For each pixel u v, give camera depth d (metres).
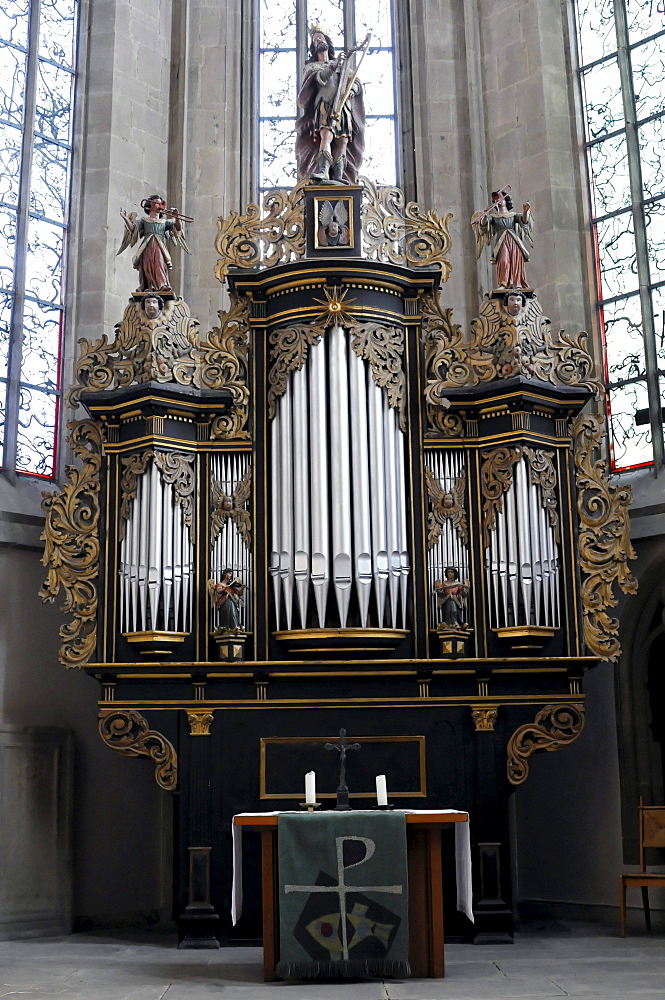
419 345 13.76
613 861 14.73
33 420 15.63
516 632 12.87
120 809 15.19
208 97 17.98
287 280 13.61
